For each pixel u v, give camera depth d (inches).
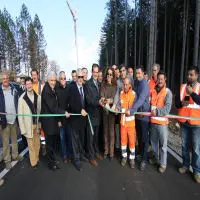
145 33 1257.4
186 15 797.9
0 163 209.8
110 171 190.7
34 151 200.1
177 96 180.1
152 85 223.9
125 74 228.2
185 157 183.6
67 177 179.9
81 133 208.2
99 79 240.8
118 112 201.2
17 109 208.5
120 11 1375.5
